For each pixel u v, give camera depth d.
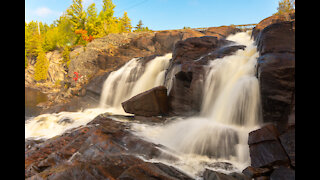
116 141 5.46
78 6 45.69
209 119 7.33
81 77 22.86
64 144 5.84
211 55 9.52
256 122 5.95
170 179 3.38
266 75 5.43
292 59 5.14
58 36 44.44
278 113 5.22
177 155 5.09
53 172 3.75
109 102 16.88
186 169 4.41
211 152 5.21
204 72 8.30
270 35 5.93
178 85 9.06
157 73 14.88
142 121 8.34
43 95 26.33
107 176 3.41
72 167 3.57
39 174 3.64
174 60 10.85
